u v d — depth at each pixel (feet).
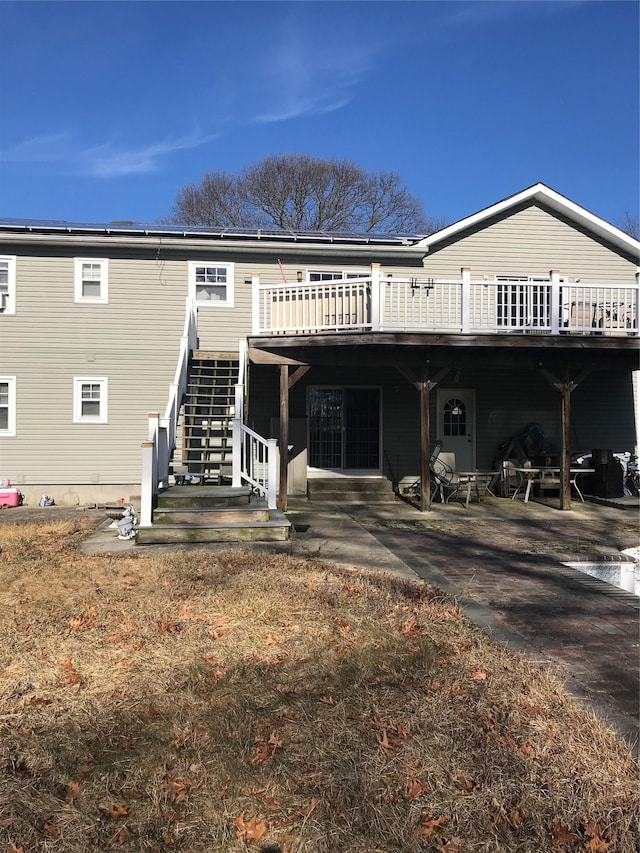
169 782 9.13
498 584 20.72
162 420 30.78
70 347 42.75
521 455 45.19
